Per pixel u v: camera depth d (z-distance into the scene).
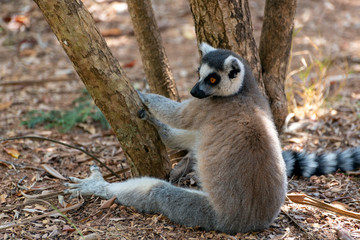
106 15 19.08
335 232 6.50
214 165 6.50
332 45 16.84
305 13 20.16
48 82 14.05
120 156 9.65
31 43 16.56
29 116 11.56
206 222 6.55
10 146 9.63
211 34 7.70
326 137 10.16
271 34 8.61
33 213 7.08
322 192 7.84
